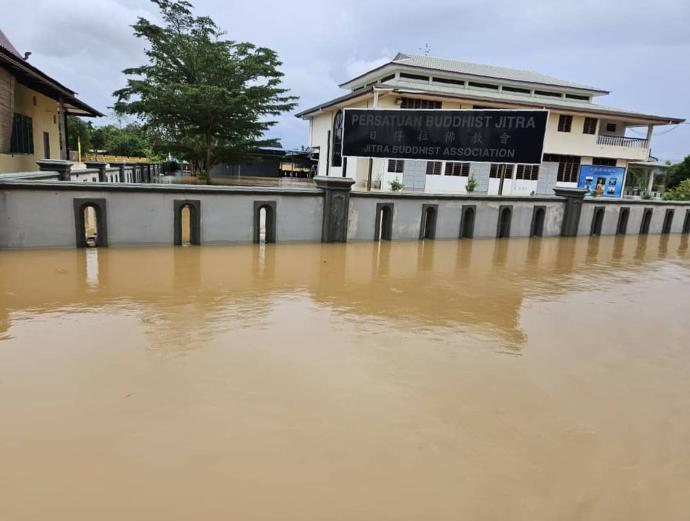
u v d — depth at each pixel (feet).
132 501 6.50
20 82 41.45
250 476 7.12
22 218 21.91
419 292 18.56
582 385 10.91
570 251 31.40
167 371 10.43
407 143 33.81
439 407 9.47
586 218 39.29
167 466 7.26
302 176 130.21
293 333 13.16
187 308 14.99
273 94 77.46
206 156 80.12
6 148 36.73
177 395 9.40
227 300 16.11
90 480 6.88
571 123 91.25
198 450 7.68
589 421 9.30
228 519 6.25
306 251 25.76
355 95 79.15
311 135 113.50
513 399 10.01
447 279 21.12
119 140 148.05
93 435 7.96
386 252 26.91
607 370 11.85
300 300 16.55
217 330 13.12
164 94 68.85
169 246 24.76
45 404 8.86
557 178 95.25
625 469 7.85
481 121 32.60
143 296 16.10
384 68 88.07
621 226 42.01
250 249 25.39
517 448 8.24
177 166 136.05
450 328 14.37
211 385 9.87
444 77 90.63
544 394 10.34
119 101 73.20
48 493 6.59
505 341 13.52
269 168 128.67
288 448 7.85
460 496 6.95
